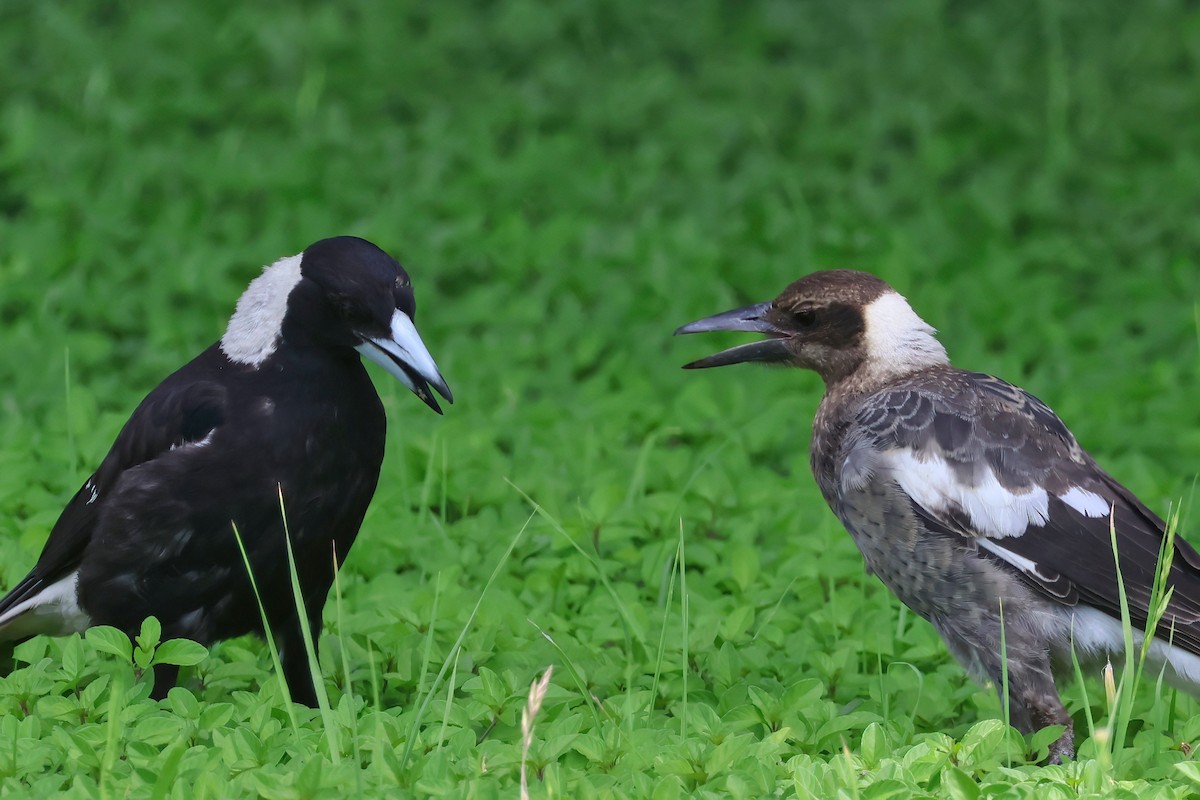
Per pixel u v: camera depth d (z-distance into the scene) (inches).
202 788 283.9
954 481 347.6
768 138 813.2
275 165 745.6
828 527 447.8
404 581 424.8
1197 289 676.1
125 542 342.0
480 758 300.5
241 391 343.0
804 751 327.6
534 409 544.4
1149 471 499.5
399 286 348.8
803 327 392.8
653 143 810.2
